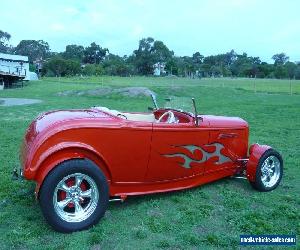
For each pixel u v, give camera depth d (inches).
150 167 189.6
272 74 3371.1
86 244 154.1
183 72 3806.6
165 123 191.8
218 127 213.2
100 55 4473.4
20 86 1723.7
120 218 179.8
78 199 165.9
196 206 196.1
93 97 1028.5
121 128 176.2
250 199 208.8
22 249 149.9
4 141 350.0
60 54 4424.2
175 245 155.6
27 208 188.9
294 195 217.2
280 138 395.5
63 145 161.2
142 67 3868.1
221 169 222.2
